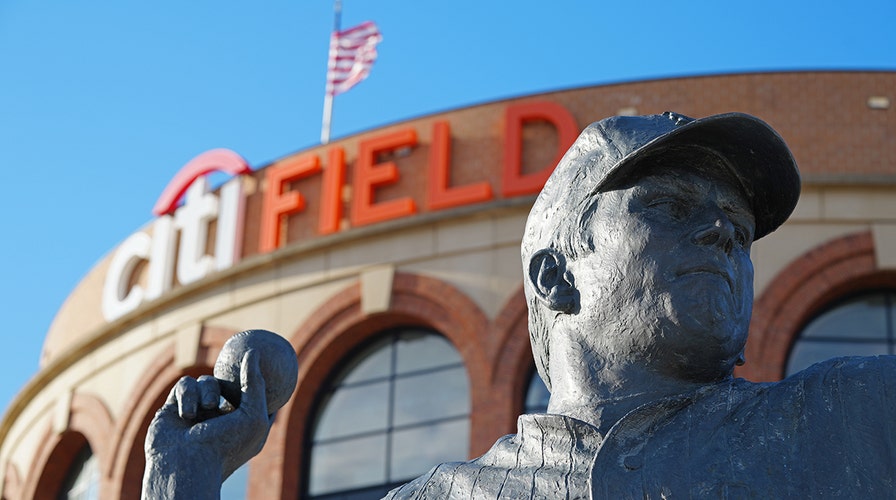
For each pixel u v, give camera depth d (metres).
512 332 29.58
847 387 4.76
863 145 30.14
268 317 31.36
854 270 29.11
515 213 30.45
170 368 32.34
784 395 4.79
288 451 30.05
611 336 5.02
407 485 5.07
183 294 32.59
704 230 5.02
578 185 5.21
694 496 4.59
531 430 4.92
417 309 30.23
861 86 30.53
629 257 5.02
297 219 32.06
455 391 29.83
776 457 4.65
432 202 30.86
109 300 33.75
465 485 4.90
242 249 32.25
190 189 33.19
